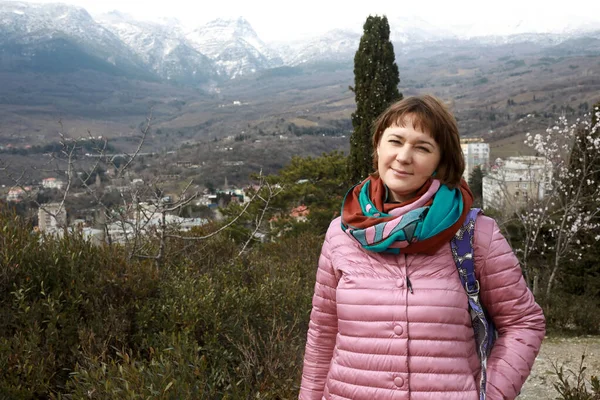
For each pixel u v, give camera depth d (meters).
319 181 18.50
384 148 1.68
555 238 10.92
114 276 3.55
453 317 1.53
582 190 10.46
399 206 1.63
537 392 4.97
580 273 10.56
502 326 1.62
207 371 3.03
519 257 10.81
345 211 1.73
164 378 2.23
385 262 1.60
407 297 1.55
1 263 3.25
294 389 3.02
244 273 4.99
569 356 6.21
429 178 1.66
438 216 1.53
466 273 1.57
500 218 11.52
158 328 3.36
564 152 10.51
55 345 2.92
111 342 3.15
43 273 3.42
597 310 8.43
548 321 8.12
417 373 1.51
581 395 2.98
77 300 3.23
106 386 2.20
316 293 1.79
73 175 4.91
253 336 3.24
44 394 2.73
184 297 3.48
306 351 1.83
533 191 10.80
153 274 3.79
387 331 1.55
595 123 10.27
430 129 1.62
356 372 1.57
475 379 1.56
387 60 13.09
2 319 2.99
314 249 8.02
